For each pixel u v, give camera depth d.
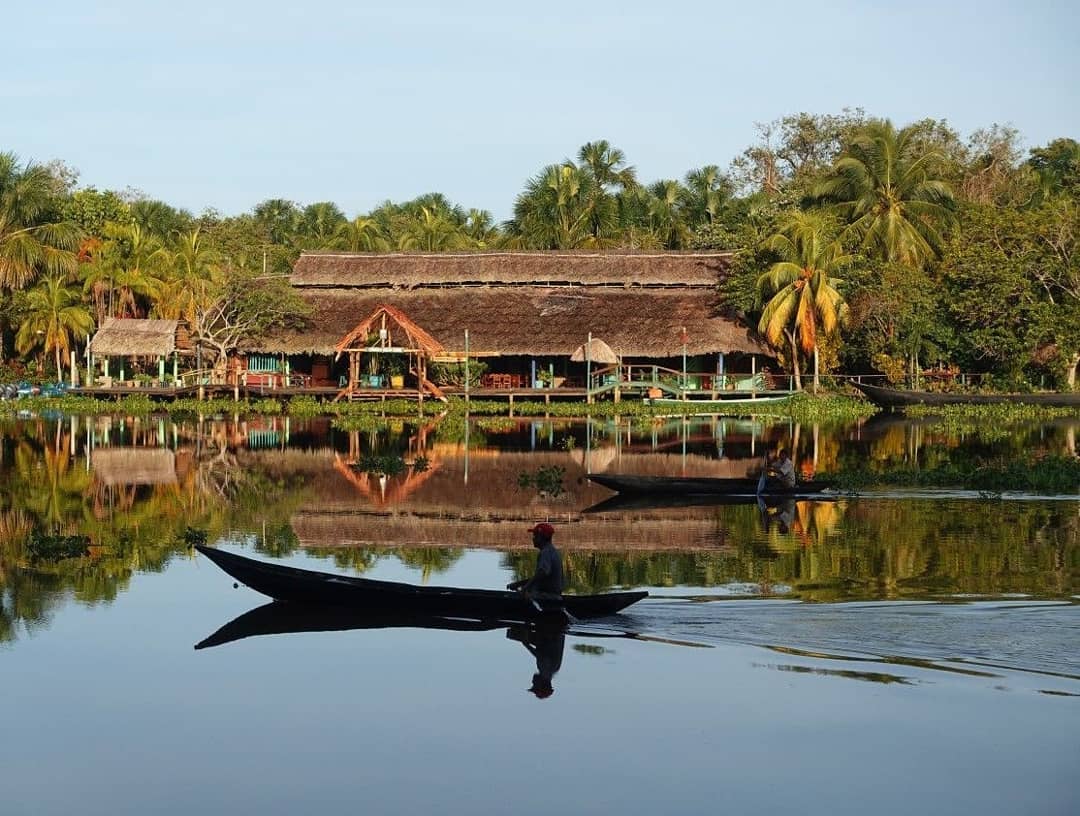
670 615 17.42
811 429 50.78
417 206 104.69
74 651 16.06
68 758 12.59
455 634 16.84
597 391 63.72
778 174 92.94
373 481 32.72
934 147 83.50
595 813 11.30
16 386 68.31
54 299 69.69
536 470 35.22
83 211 79.31
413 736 13.15
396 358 67.50
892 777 12.03
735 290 66.75
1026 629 16.44
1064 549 22.08
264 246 91.19
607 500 28.94
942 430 50.19
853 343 67.88
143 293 74.12
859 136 72.44
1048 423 54.44
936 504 27.84
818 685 14.49
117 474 34.28
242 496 29.83
